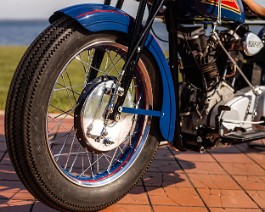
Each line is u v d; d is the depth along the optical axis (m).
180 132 3.04
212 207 3.07
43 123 2.45
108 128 2.71
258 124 3.31
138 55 2.70
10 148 2.44
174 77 2.98
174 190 3.33
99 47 2.69
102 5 2.64
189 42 3.06
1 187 3.22
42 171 2.47
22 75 2.41
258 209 3.07
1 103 6.30
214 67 3.11
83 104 2.60
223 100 3.21
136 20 2.68
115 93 2.65
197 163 4.01
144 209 2.97
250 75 3.45
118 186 2.86
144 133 2.95
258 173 3.81
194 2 2.92
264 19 3.56
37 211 2.85
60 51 2.44
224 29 3.26
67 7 2.54
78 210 2.68
